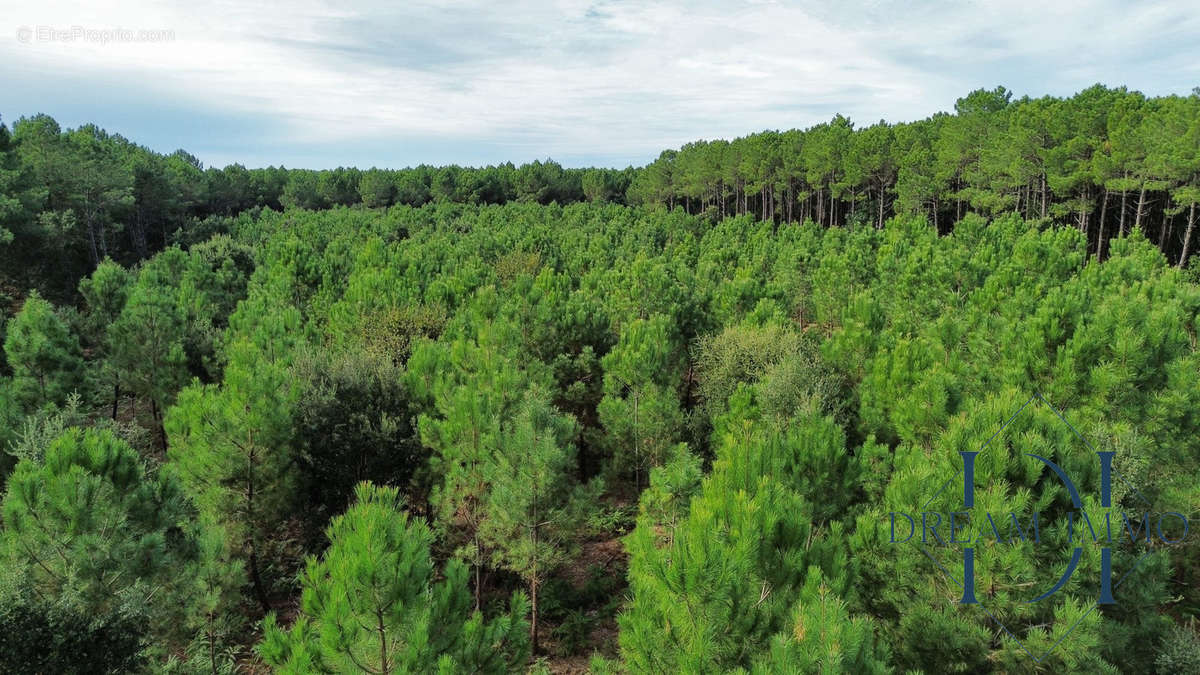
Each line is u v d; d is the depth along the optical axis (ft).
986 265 108.47
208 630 38.73
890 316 103.09
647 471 67.10
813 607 24.77
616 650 47.85
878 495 43.42
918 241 159.02
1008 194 209.77
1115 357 48.80
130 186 214.90
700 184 352.49
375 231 250.57
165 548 37.27
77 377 73.15
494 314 86.58
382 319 89.97
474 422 51.13
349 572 28.63
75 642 28.71
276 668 30.96
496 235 209.97
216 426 48.19
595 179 441.68
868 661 24.31
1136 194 197.26
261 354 68.23
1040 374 52.01
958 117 242.37
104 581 34.01
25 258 163.73
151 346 77.82
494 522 46.78
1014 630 29.53
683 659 26.55
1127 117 172.45
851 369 67.97
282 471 51.67
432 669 29.22
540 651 48.37
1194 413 46.47
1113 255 114.11
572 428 50.03
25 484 33.71
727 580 26.58
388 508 31.73
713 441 62.80
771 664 25.07
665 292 99.30
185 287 106.01
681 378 82.79
